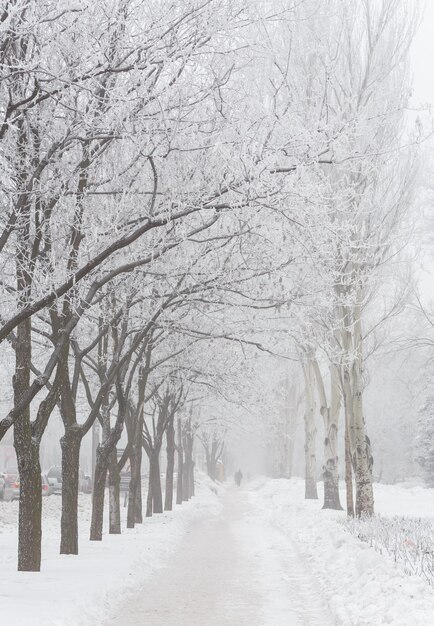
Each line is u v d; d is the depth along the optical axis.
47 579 12.86
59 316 15.06
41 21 9.99
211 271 15.80
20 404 12.62
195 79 12.62
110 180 13.67
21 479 13.98
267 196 11.47
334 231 13.21
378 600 10.70
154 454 32.84
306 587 14.16
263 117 12.05
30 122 12.18
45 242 13.52
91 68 11.31
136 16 11.41
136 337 18.64
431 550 14.04
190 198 12.22
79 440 17.30
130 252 15.28
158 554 18.55
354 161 13.49
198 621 10.88
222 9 11.55
